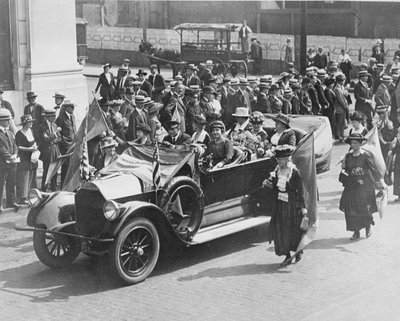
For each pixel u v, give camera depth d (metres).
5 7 19.56
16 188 13.72
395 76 24.73
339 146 20.58
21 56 19.84
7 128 13.34
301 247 10.22
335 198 14.49
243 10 41.66
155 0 43.28
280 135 12.38
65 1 20.77
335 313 8.34
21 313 8.52
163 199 10.02
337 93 21.27
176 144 12.00
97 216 9.60
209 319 8.28
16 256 10.88
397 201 14.13
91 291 9.29
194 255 10.85
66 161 14.35
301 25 26.02
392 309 8.45
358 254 10.82
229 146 11.34
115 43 42.50
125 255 9.48
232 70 32.75
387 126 14.84
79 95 21.31
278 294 9.11
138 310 8.60
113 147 11.95
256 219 11.44
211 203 10.99
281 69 38.06
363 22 39.69
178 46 40.31
